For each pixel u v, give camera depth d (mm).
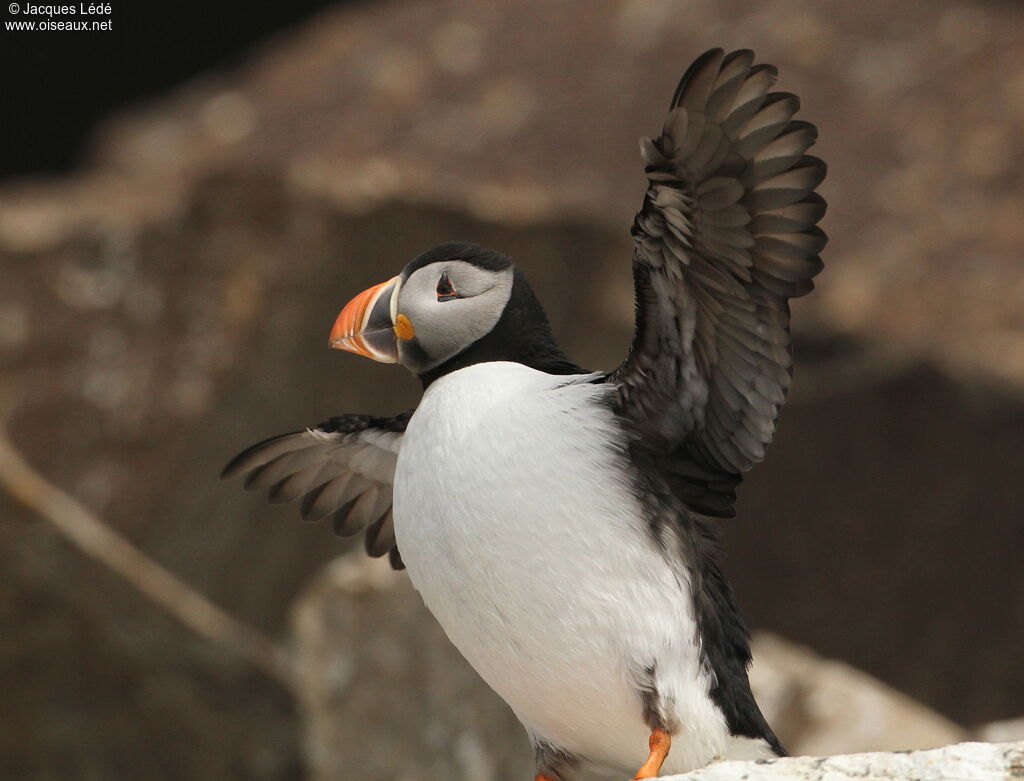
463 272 6648
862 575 14719
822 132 19078
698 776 5289
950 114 19062
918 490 14984
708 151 5660
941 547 14758
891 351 15961
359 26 21219
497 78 19641
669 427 6395
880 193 18250
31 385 15492
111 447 15344
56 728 11547
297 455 7793
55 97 24328
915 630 14531
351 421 7531
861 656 14555
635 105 18922
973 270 17031
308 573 14680
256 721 11812
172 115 20406
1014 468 14953
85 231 15906
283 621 14594
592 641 6102
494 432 6168
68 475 15273
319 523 14719
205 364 15453
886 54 19859
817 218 5797
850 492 14969
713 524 6668
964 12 20406
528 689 6328
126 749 11664
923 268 17125
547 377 6414
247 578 14734
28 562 11305
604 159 18078
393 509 6500
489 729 10297
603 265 15070
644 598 6102
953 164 18453
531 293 6773
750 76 5457
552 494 6082
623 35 20109
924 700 14328
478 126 18750
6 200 18281
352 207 15242
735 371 6281
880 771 5242
